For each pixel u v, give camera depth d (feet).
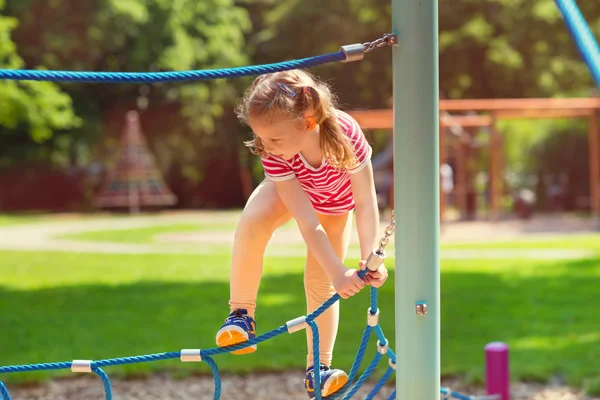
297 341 24.73
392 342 24.16
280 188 9.62
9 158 98.68
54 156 99.96
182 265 44.93
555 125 101.40
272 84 8.94
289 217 10.24
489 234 61.72
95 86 101.50
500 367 15.44
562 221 73.72
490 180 73.36
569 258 44.88
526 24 91.04
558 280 36.24
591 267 40.42
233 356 22.85
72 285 37.52
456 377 20.86
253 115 8.85
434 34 8.37
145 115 106.42
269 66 8.11
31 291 35.83
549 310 28.99
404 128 8.40
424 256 8.43
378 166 78.79
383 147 107.34
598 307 29.43
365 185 9.62
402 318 8.55
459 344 24.08
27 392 20.35
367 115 66.54
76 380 21.27
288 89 8.83
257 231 9.86
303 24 101.71
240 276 9.95
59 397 19.92
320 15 99.09
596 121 72.28
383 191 78.89
